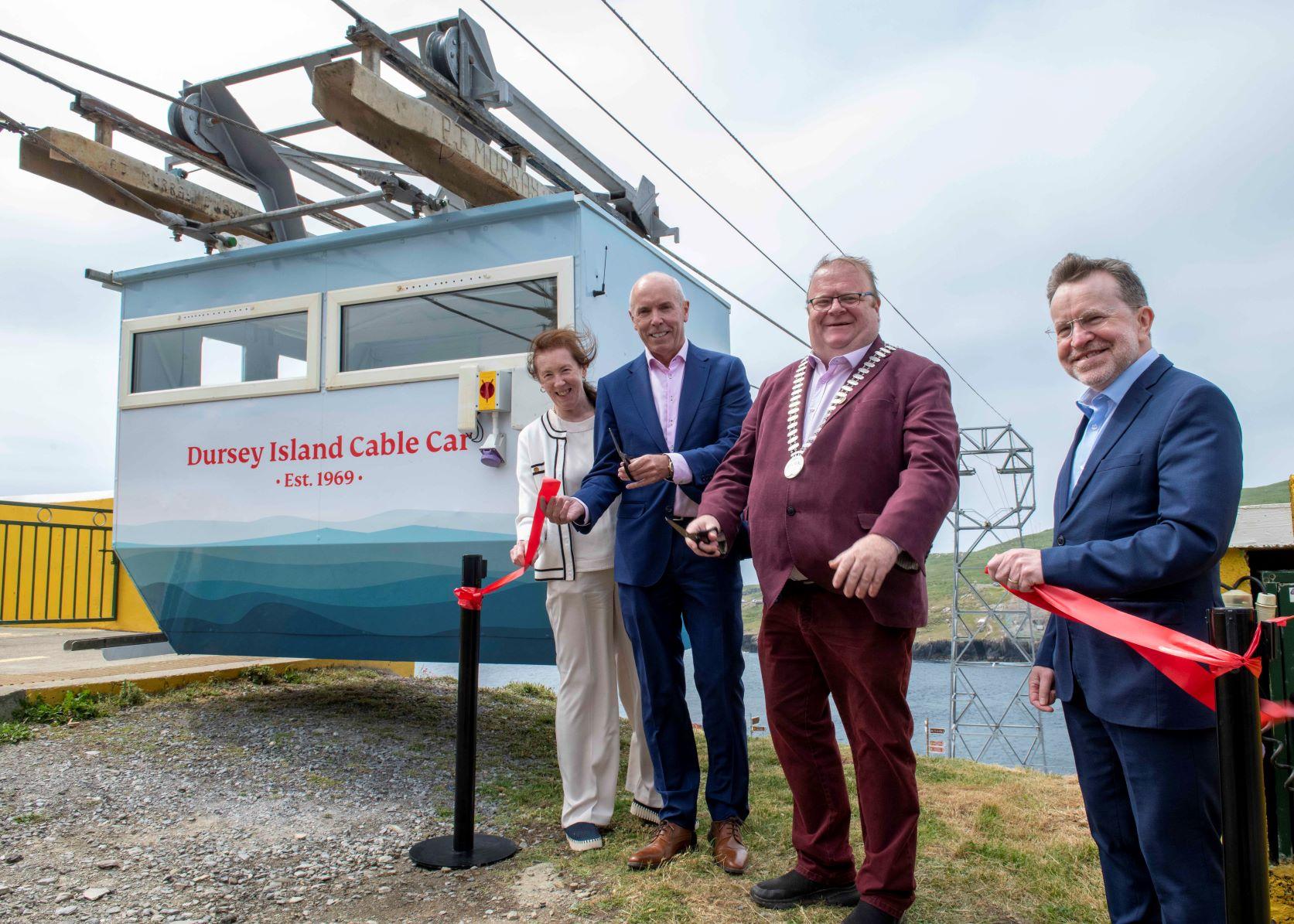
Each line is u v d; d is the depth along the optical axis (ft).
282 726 16.05
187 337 16.79
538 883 9.18
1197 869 5.93
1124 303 6.69
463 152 15.55
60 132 16.48
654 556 9.93
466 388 13.78
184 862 9.75
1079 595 6.20
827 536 7.80
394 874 9.52
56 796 11.72
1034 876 9.26
